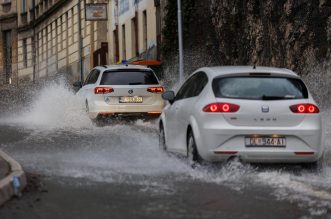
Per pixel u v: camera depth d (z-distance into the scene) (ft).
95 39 224.33
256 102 43.78
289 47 103.71
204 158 43.83
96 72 88.69
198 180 40.86
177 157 49.78
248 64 123.65
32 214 31.27
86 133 73.67
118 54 207.21
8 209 32.14
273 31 110.63
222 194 36.55
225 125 43.37
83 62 235.81
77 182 39.37
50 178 40.60
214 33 139.74
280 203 34.45
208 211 32.35
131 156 52.44
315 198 35.83
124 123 86.94
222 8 133.90
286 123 43.78
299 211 32.65
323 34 94.22
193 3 151.02
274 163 47.34
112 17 214.07
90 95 85.87
